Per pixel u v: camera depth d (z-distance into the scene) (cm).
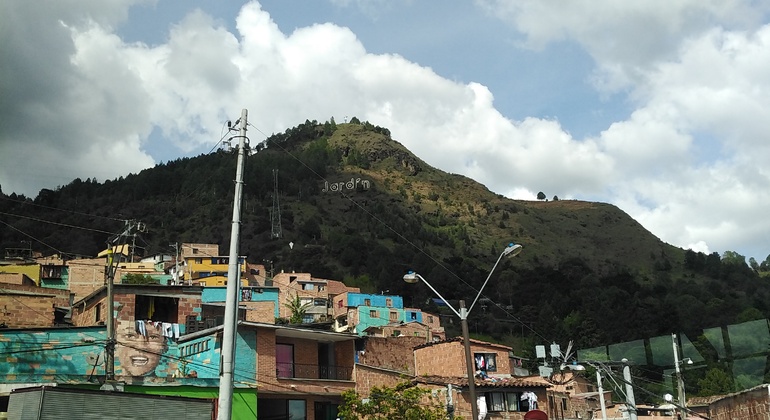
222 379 1855
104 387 3306
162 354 4412
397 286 16912
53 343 3900
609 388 6391
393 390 3806
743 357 5200
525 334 14212
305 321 10625
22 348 3806
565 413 5331
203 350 4209
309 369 4556
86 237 17288
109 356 3459
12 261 9256
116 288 4809
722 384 5022
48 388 2255
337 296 12538
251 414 3947
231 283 1947
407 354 5509
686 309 12950
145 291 4875
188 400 2580
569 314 14175
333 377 4669
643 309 12338
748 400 3362
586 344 11456
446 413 3681
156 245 19312
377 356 5294
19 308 4719
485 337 13912
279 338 4488
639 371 5572
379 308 11538
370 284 18212
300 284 13138
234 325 1916
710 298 16250
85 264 8712
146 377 3603
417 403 3766
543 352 3959
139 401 2450
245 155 2100
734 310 12556
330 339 4719
